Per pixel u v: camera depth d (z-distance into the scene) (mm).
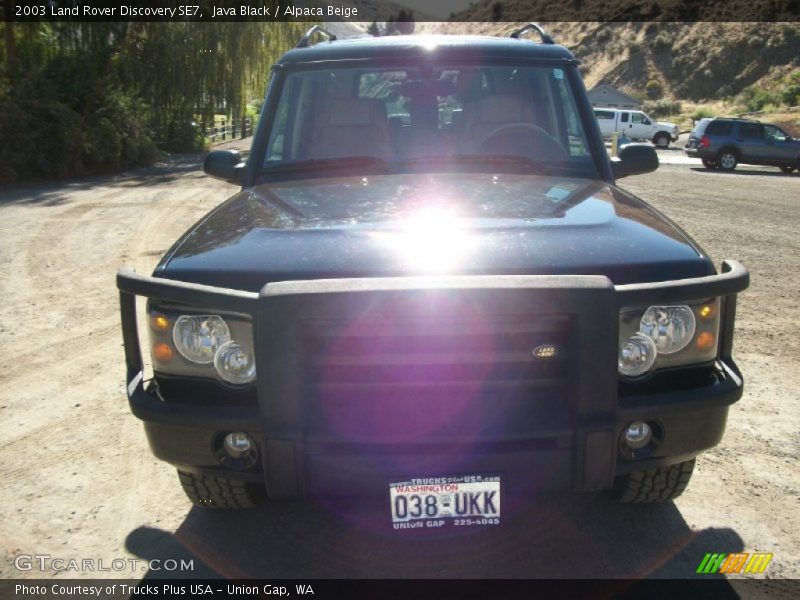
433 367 2438
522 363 2455
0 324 6684
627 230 2803
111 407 4820
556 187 3359
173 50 31344
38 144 21719
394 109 3891
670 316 2562
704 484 3660
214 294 2502
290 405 2434
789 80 90625
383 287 2391
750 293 7590
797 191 19250
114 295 7672
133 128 25781
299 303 2391
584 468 2469
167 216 13656
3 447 4238
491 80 3906
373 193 3254
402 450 2422
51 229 12086
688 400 2545
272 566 3066
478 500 2467
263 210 3113
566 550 3123
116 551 3189
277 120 3910
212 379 2602
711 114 73688
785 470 3809
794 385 5008
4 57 26766
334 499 2521
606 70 117500
